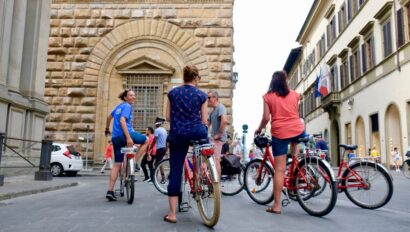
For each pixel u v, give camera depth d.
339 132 28.28
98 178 12.95
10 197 6.24
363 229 3.79
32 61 11.95
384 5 19.25
